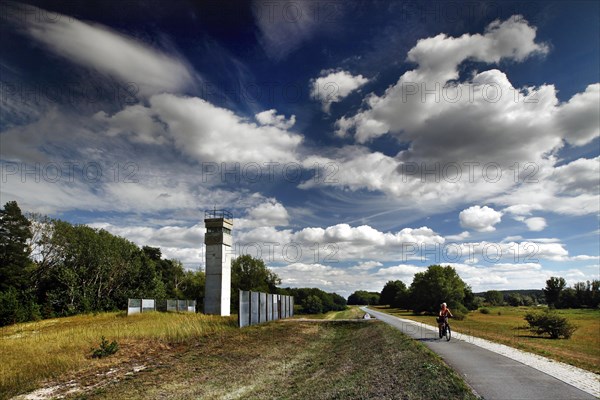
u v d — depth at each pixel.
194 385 17.31
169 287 91.00
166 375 19.12
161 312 47.19
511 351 17.03
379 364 16.41
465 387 10.31
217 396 15.72
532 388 10.38
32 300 53.69
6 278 55.41
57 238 64.38
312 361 23.28
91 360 21.39
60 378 18.23
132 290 73.75
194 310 64.75
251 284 87.56
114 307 69.31
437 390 10.50
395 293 147.50
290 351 26.91
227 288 49.88
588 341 30.41
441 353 16.25
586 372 12.40
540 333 33.62
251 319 41.16
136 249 80.50
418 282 87.31
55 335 27.64
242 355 24.53
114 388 16.66
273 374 19.75
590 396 9.64
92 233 69.38
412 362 14.49
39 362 19.47
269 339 31.62
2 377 17.02
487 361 14.30
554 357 15.49
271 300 52.47
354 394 12.37
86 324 37.22
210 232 49.84
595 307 119.12
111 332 28.58
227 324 37.94
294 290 139.38
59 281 62.09
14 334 33.28
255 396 15.36
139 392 16.11
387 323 37.22
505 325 42.78
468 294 104.38
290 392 15.48
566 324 32.41
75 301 62.12
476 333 26.83
